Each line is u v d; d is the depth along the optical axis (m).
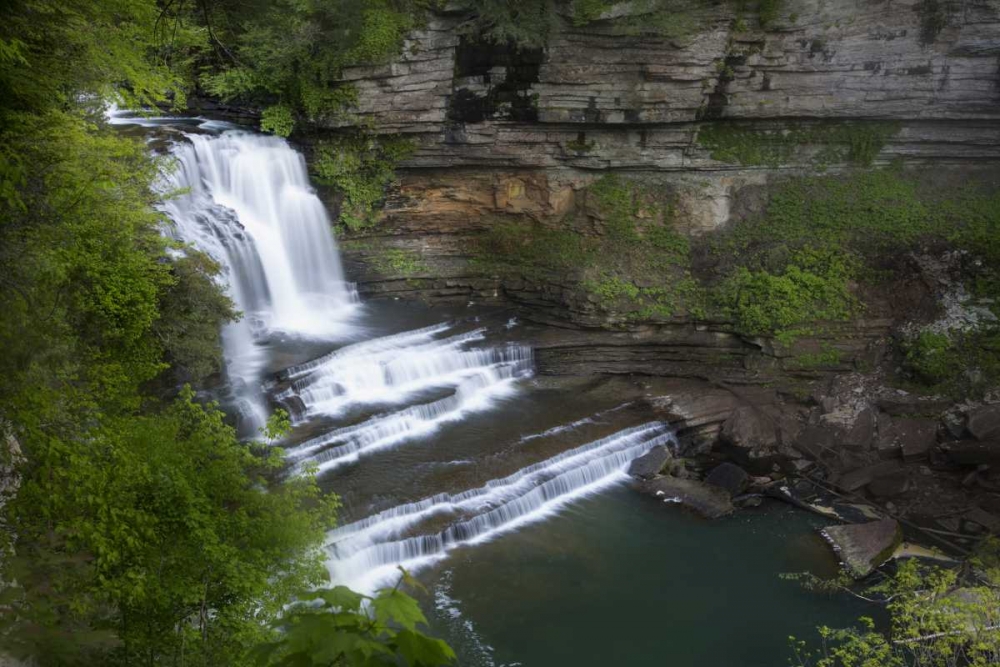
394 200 35.38
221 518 12.74
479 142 34.31
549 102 33.47
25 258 12.00
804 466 28.14
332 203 34.59
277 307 31.56
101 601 11.30
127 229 19.00
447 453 26.19
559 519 24.83
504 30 31.64
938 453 27.78
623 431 28.34
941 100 33.25
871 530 24.36
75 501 11.09
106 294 18.05
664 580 22.56
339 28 31.58
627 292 33.28
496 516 24.05
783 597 22.17
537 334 32.97
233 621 12.23
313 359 28.34
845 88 33.44
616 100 33.34
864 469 27.67
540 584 22.00
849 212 34.16
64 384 12.55
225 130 33.12
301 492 14.20
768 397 30.53
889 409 29.30
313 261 33.59
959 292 31.14
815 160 35.25
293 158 33.50
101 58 16.05
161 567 11.84
